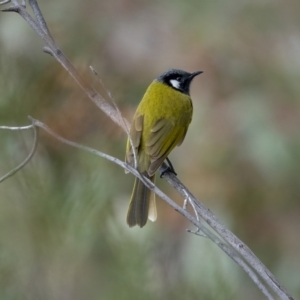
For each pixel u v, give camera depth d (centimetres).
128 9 1491
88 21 1468
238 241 750
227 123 1361
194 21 1493
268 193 1323
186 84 1145
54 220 859
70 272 884
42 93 983
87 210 871
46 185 868
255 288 1230
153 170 982
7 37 1287
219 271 975
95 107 1005
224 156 1335
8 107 924
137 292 867
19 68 997
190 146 1355
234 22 1503
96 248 888
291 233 1321
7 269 871
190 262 1123
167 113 1055
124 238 889
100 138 1006
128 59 1416
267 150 1323
